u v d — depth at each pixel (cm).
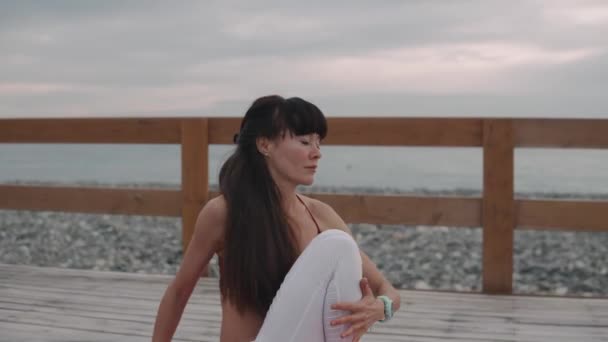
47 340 372
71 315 423
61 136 577
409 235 1088
